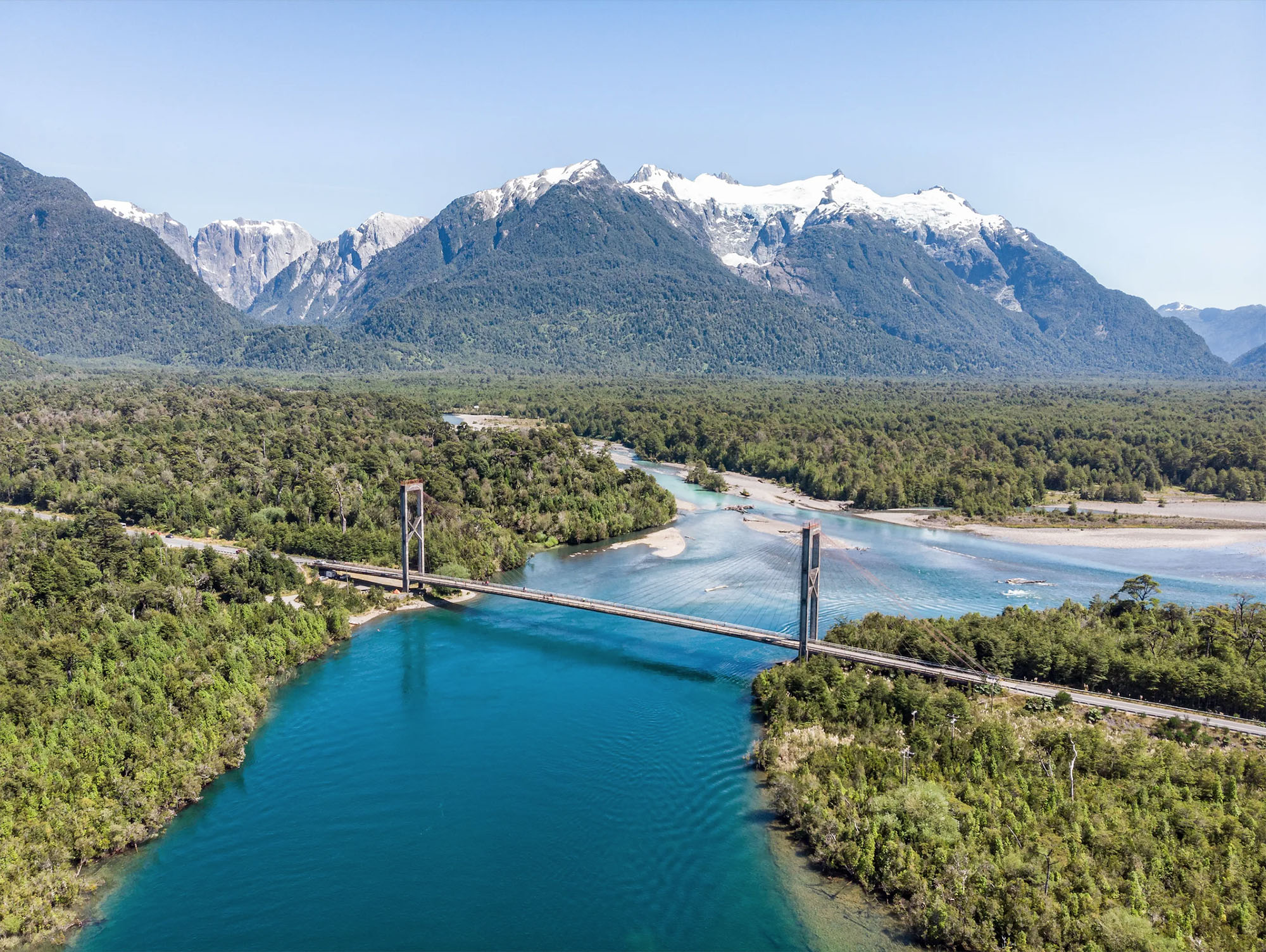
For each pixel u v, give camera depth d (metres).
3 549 189.00
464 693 153.75
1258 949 84.62
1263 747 123.06
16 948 91.12
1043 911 89.62
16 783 108.00
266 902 98.69
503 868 104.88
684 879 103.00
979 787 112.12
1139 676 140.88
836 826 106.06
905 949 91.69
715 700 151.25
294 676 160.88
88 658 138.88
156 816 111.00
